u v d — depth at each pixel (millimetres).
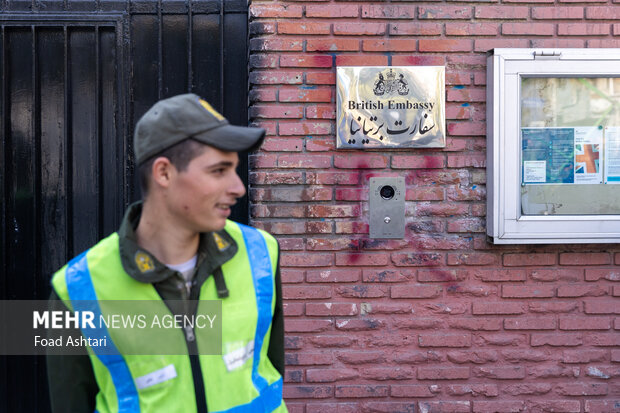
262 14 3553
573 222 3562
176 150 1581
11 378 3895
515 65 3525
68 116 3840
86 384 1677
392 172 3633
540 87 3604
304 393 3621
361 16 3582
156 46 3873
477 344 3668
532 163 3607
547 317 3676
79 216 3885
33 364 3900
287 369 3621
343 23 3580
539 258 3670
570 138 3617
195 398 1614
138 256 1624
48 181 3861
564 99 3611
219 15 3881
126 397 1611
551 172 3613
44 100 3846
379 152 3623
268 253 1850
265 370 1829
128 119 3846
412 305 3646
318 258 3609
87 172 3877
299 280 3605
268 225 3596
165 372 1604
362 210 3623
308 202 3605
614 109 3615
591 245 3680
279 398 1830
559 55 3516
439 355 3654
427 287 3646
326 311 3619
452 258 3646
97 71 3830
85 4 3822
